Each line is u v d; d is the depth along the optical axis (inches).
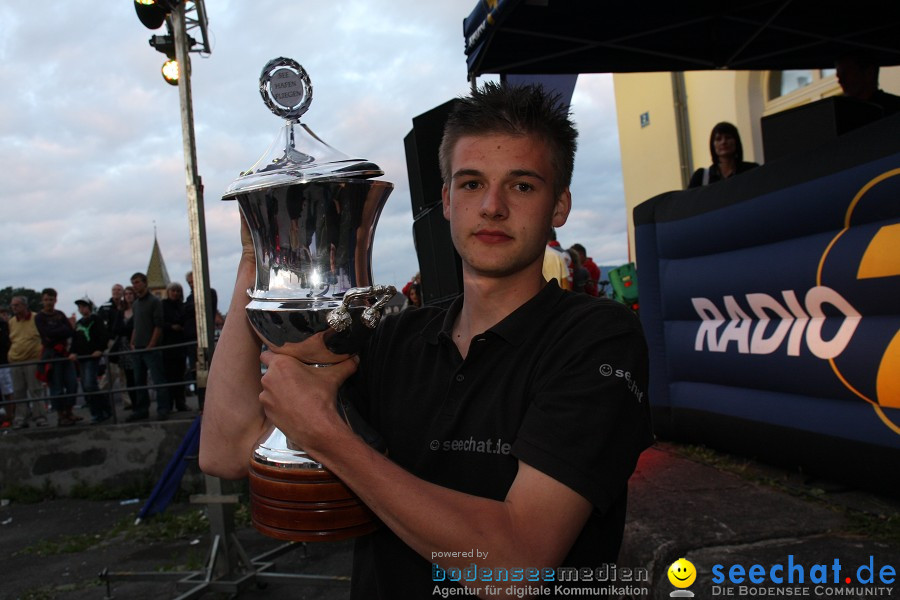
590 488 33.7
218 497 129.2
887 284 95.7
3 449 236.8
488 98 43.2
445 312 48.4
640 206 156.0
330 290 39.4
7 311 389.1
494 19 126.4
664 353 150.1
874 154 97.5
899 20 165.9
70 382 305.3
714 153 176.4
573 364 37.0
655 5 150.1
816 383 109.0
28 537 191.9
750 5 154.6
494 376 41.4
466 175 42.1
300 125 43.4
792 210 111.7
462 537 32.4
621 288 249.6
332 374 39.0
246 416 44.3
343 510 38.5
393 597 42.1
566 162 43.8
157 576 134.2
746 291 122.8
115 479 227.3
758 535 91.4
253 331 45.1
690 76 333.4
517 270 42.3
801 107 129.2
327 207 38.8
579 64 168.6
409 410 44.1
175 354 271.1
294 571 144.0
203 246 135.2
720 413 132.0
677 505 106.2
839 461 106.0
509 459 38.8
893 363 94.3
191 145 133.9
